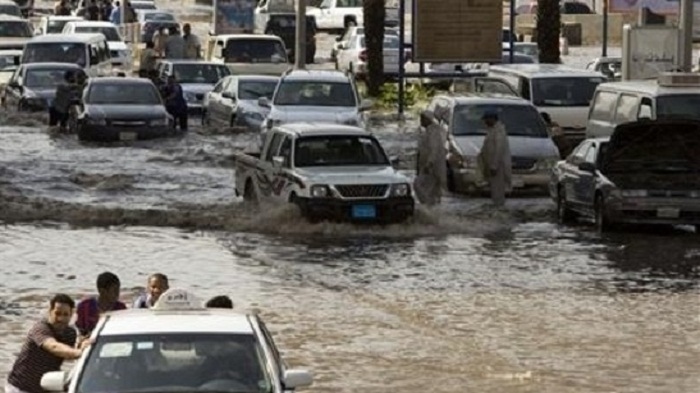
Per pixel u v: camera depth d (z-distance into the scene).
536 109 66.62
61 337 25.27
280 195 54.78
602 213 53.75
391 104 99.88
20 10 150.38
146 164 72.69
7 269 45.72
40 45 102.50
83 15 148.38
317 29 153.00
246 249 49.75
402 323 38.38
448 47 90.06
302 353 34.97
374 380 32.53
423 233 53.59
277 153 55.97
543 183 63.19
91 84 84.19
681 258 48.59
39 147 79.38
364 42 110.56
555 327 37.94
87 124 81.56
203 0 187.25
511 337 36.81
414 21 89.81
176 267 46.19
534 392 31.53
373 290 42.66
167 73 99.06
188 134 85.06
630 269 46.41
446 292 42.47
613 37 151.00
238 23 120.75
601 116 65.56
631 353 35.22
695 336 37.00
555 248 50.53
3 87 102.88
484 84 79.31
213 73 100.00
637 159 54.00
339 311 39.75
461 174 62.56
